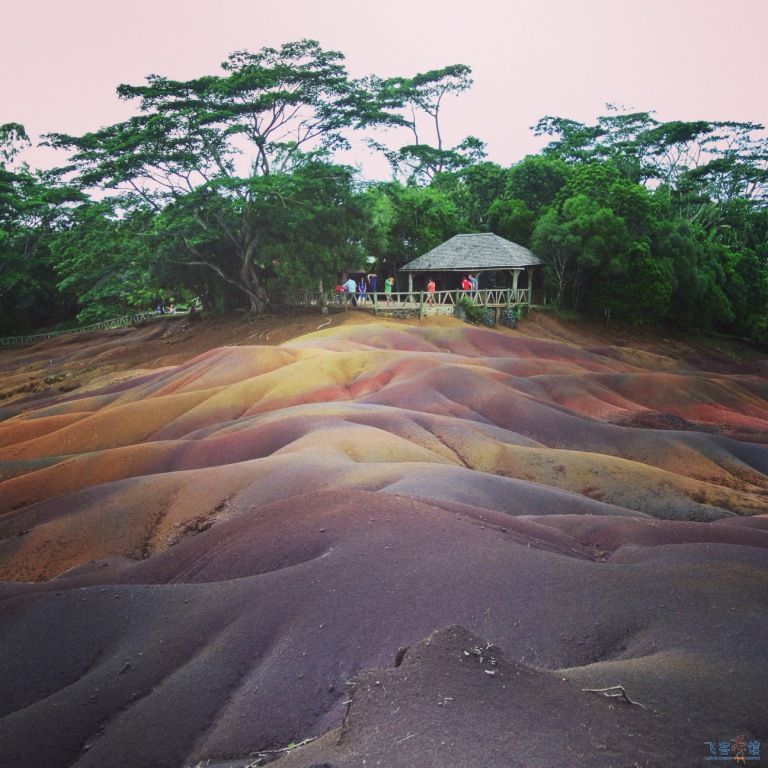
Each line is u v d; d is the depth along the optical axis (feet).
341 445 68.39
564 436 88.48
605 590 29.53
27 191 242.37
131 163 147.02
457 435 79.05
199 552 42.91
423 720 16.10
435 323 153.69
